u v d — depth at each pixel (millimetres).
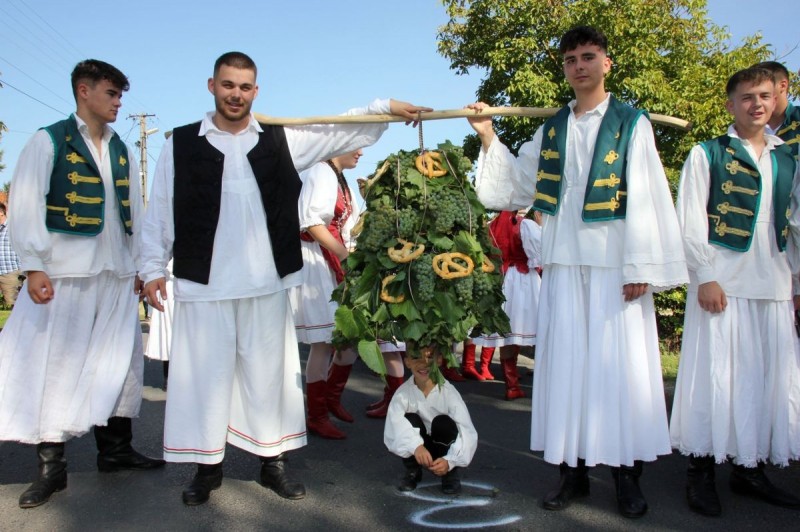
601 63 3283
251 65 3324
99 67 3615
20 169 3449
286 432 3592
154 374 7094
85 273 3598
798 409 3457
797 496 3537
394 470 3975
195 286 3346
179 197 3355
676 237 3207
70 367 3641
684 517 3252
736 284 3398
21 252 3410
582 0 10297
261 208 3428
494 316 3590
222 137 3418
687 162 3539
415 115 3541
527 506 3395
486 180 3609
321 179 4523
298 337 4645
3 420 3480
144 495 3578
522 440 4598
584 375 3275
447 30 11562
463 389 6328
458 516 3279
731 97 3500
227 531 3127
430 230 3393
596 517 3248
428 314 3312
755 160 3439
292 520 3246
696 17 10617
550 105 10008
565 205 3363
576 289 3320
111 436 3918
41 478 3529
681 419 3482
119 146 3854
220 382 3385
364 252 3500
